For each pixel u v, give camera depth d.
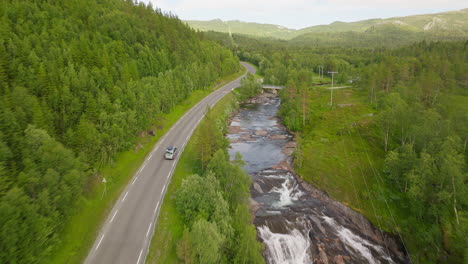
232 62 190.38
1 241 25.81
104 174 52.19
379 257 45.31
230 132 99.25
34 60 58.97
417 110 73.44
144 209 44.34
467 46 171.00
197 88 129.88
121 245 36.78
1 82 48.25
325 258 44.34
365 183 62.56
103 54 75.88
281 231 49.50
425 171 48.28
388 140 78.69
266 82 184.38
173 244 37.81
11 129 37.72
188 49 141.25
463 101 92.12
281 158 79.38
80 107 55.16
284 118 114.44
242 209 41.59
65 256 33.62
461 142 61.38
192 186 43.38
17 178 31.97
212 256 32.94
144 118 70.25
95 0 126.94
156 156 63.91
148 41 116.44
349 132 88.69
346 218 54.28
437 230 44.47
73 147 48.00
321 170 69.69
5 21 71.56
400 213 52.78
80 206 41.50
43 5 91.88
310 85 169.25
